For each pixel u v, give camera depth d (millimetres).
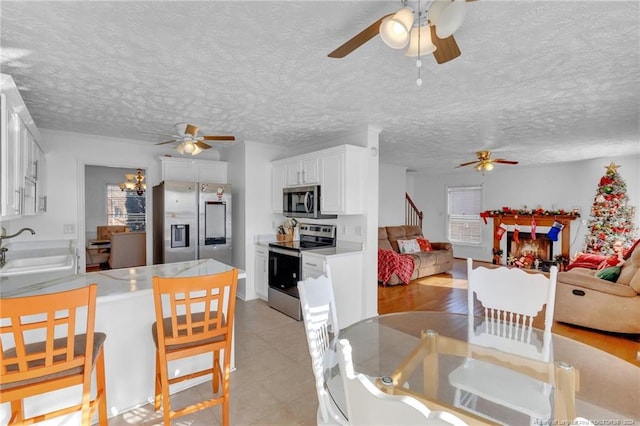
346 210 3566
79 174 4027
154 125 3617
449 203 8500
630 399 1886
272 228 4891
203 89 2518
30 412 1800
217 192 4566
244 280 4633
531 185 7066
